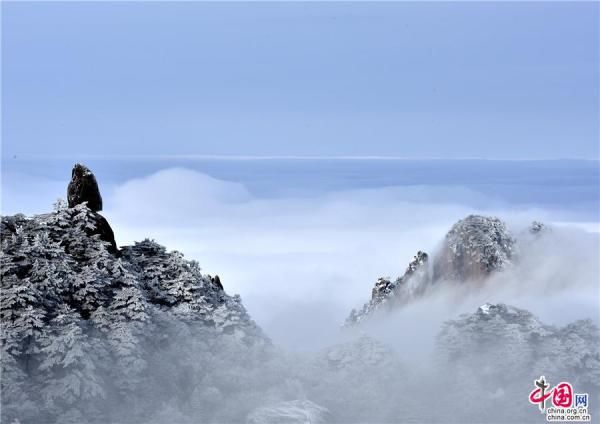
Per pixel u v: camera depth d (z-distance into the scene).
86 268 76.38
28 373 67.00
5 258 72.06
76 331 67.94
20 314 67.75
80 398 66.19
